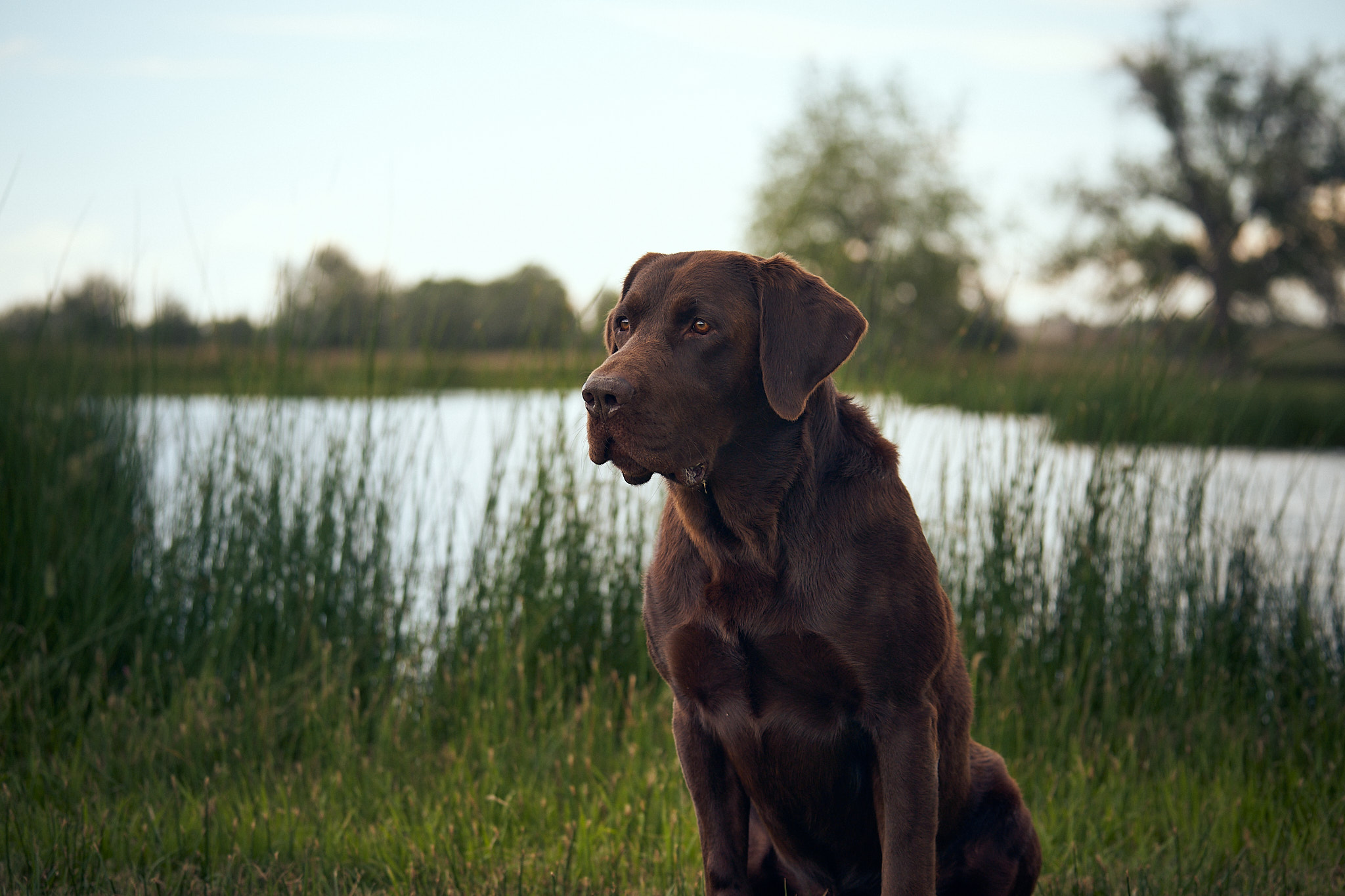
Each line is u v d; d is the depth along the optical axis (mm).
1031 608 3873
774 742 2148
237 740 3299
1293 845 2732
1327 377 14477
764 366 2125
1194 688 3674
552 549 4039
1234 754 3289
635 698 3648
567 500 4031
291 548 3871
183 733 3242
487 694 3574
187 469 3979
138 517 3920
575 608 4020
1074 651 3828
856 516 2104
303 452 4008
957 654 2346
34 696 3418
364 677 3711
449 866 2555
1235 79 28750
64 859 2498
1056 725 3562
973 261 27078
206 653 3742
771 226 24906
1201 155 29031
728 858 2230
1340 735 3385
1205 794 3104
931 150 26500
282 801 2938
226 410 4020
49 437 3830
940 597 2176
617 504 4141
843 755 2141
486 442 8133
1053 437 3912
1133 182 29391
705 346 2143
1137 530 3891
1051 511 4137
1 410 3871
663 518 2381
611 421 2047
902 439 4230
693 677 2180
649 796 3010
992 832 2377
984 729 3439
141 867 2596
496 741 3371
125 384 4102
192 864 2588
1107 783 3215
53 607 3613
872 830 2242
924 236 25953
